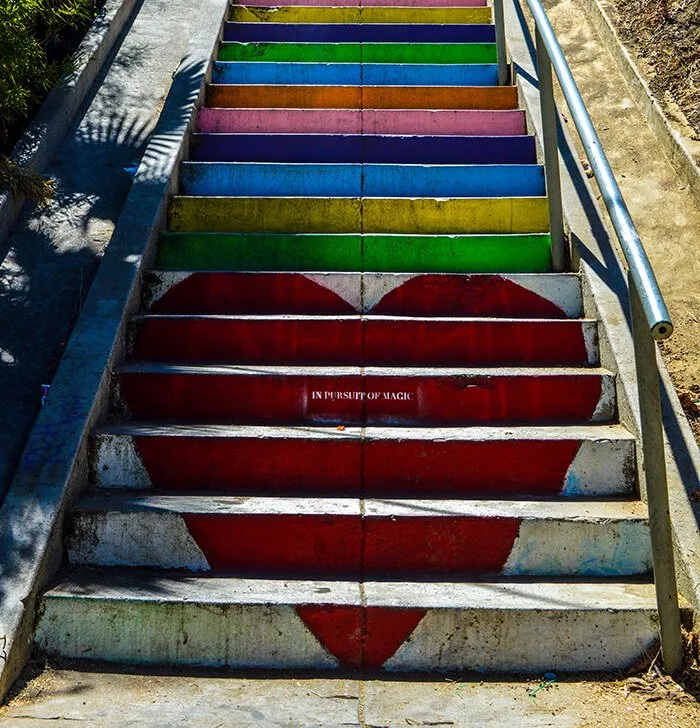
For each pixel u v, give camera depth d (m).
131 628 3.13
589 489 3.66
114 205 5.18
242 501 3.54
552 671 3.11
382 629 3.12
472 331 4.18
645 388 2.86
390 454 3.66
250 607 3.12
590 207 4.83
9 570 3.14
